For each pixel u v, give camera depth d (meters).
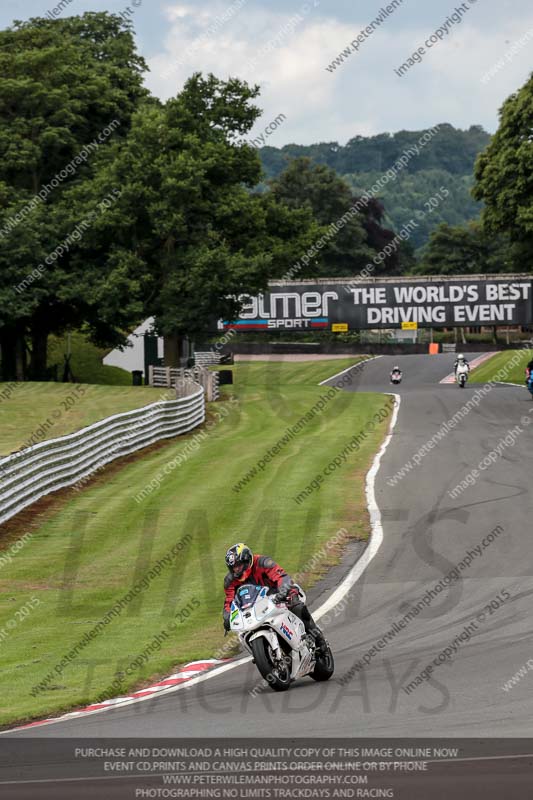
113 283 122.25
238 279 123.81
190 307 126.44
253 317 153.75
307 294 153.12
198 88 130.75
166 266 128.25
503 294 151.12
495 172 124.62
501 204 124.19
